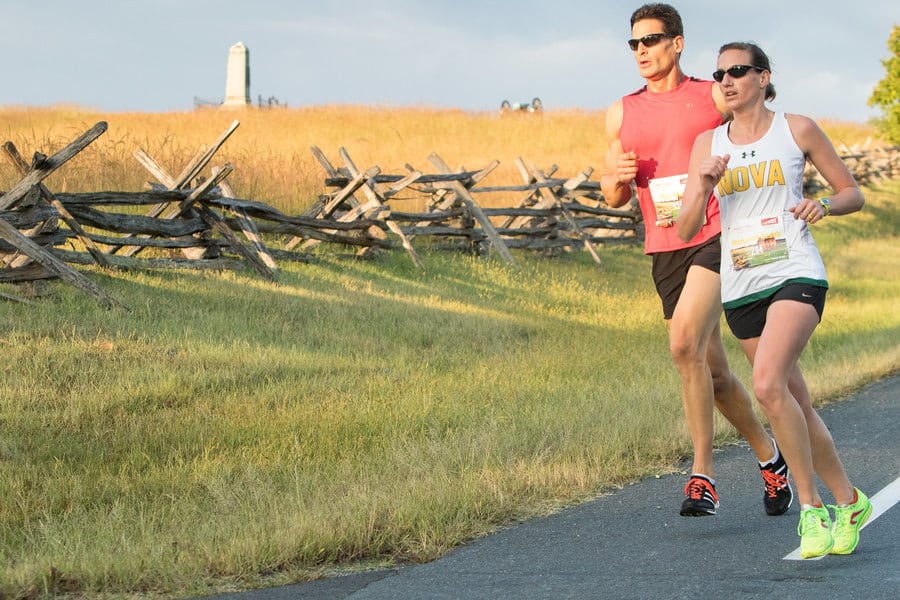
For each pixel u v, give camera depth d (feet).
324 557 31.94
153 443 43.47
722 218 31.14
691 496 33.73
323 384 54.24
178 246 75.25
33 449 41.91
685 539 32.76
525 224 119.55
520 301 90.74
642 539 33.04
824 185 204.74
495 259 107.55
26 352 52.70
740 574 28.60
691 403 34.06
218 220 75.61
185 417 46.98
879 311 99.09
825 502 36.86
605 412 50.70
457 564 31.09
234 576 30.22
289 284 77.10
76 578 29.66
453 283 92.79
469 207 107.04
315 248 91.56
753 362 31.48
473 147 229.86
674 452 45.29
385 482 38.96
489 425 48.24
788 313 29.30
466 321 75.61
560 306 91.91
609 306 94.53
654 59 35.24
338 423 47.11
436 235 107.55
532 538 33.73
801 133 29.94
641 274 118.83
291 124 237.25
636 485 40.68
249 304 69.05
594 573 29.43
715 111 34.40
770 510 35.17
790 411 29.07
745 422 34.94
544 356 66.13
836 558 29.73
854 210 29.81
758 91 30.37
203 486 39.14
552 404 52.70
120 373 51.96
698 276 33.83
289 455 42.57
